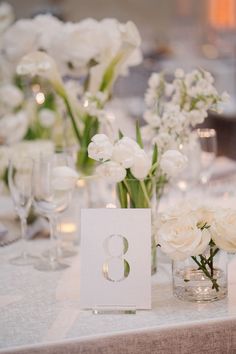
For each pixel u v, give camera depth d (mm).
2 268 1438
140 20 7754
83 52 1812
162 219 1146
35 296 1252
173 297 1226
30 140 2373
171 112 1440
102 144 1151
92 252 1182
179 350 1075
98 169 1168
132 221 1183
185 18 7672
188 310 1155
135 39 1694
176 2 7695
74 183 1220
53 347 1011
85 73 1915
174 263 1206
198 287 1188
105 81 1874
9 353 986
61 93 1836
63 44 1838
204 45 7152
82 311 1167
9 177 1480
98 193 2041
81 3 7586
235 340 1104
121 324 1096
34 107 2363
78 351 1022
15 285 1320
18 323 1110
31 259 1497
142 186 1263
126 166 1167
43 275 1382
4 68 2521
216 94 1490
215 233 1111
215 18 4527
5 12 2516
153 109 1624
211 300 1191
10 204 2045
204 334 1084
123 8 7742
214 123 4430
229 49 6957
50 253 1487
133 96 5094
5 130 2393
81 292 1174
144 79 5242
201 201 1808
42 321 1118
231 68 5934
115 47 1832
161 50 6582
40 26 2002
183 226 1116
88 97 1762
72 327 1087
